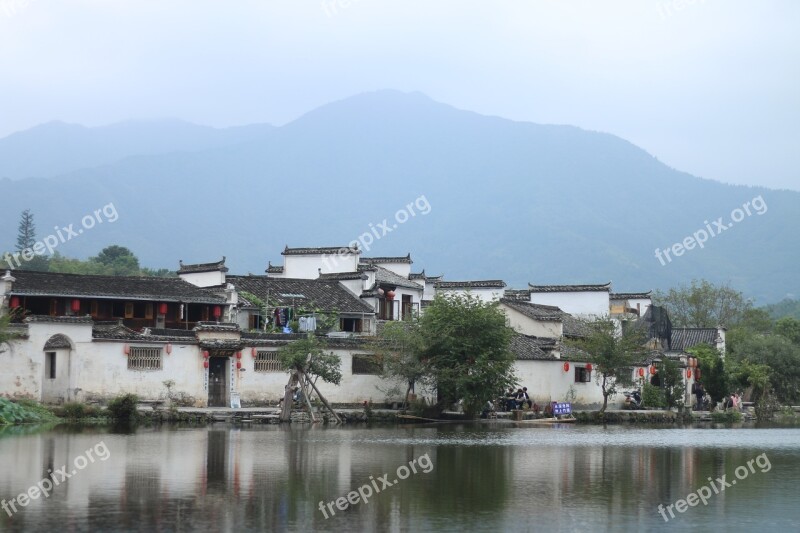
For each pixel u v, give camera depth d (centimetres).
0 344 6384
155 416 6731
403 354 7806
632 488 4294
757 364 11856
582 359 9125
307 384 7525
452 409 8225
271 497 3828
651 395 9875
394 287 9650
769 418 10462
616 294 12594
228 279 8938
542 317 9762
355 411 7581
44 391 6906
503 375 7912
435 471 4609
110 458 4688
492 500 3919
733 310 15175
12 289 7050
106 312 7525
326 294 9156
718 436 7131
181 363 7125
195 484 4044
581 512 3738
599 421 8794
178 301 7812
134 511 3497
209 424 6762
